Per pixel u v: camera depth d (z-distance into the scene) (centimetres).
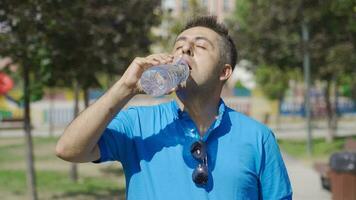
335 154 895
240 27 1795
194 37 250
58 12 763
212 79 248
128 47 986
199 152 242
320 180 1186
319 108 3547
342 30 1598
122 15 951
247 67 1936
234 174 243
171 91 231
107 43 923
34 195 911
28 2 745
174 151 245
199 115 251
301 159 1573
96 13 896
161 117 254
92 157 241
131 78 229
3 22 762
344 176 879
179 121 251
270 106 3628
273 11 1683
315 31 1681
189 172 242
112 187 1119
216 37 253
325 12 1573
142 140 249
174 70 229
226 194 241
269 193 253
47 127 3134
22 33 762
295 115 3694
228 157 245
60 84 962
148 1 1031
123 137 249
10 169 1373
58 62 857
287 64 1792
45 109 3334
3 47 761
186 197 239
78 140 230
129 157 249
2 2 744
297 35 1714
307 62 1656
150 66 232
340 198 880
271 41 1717
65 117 3356
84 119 230
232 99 3894
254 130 253
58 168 1396
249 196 247
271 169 253
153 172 243
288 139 2186
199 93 248
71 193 1046
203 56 246
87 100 1229
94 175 1283
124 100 231
